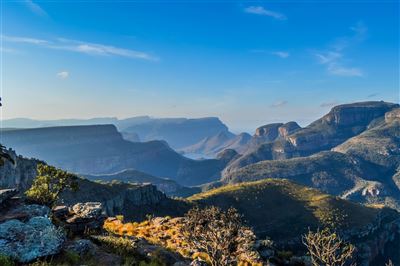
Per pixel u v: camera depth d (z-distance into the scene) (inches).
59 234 721.6
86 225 1074.7
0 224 694.5
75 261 710.5
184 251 1369.3
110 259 805.2
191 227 1486.2
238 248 1573.6
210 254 1224.2
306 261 1734.7
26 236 677.9
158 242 1502.2
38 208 882.8
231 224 1362.0
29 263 637.3
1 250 631.8
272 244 1780.3
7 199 876.0
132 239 1202.6
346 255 1619.1
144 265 863.7
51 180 1425.9
